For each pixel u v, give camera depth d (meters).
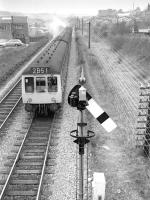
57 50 21.91
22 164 10.52
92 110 4.90
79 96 4.74
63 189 8.97
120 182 9.45
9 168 10.23
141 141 12.35
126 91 20.83
